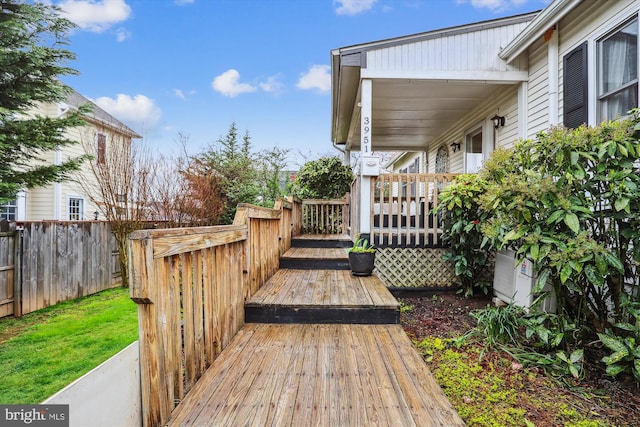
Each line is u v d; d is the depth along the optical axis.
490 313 3.06
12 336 3.60
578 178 2.50
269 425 1.48
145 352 1.44
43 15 6.16
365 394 1.73
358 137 8.63
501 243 3.39
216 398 1.69
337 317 2.86
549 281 3.27
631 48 3.27
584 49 3.76
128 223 6.16
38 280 4.58
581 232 2.39
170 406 1.57
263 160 10.99
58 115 9.82
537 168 2.88
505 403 2.07
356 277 3.99
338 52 4.93
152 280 1.43
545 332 2.55
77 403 1.09
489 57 4.88
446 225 4.77
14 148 6.27
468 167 6.89
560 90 4.20
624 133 2.40
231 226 2.49
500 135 5.55
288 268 4.55
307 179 7.73
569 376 2.40
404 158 14.19
